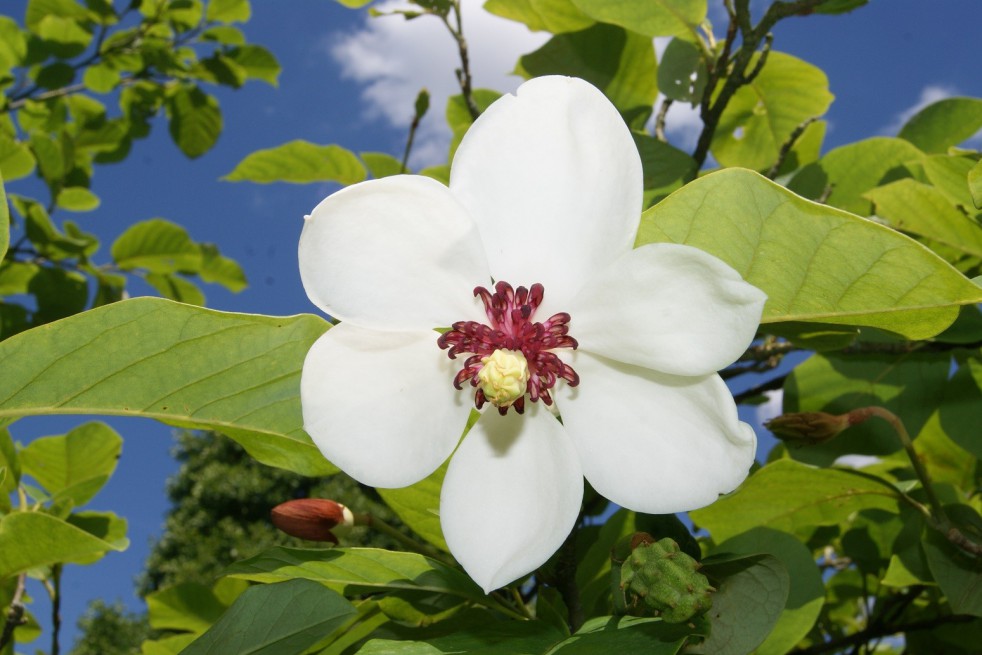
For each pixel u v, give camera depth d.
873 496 0.31
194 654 0.20
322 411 0.18
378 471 0.18
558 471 0.19
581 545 0.31
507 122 0.18
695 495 0.18
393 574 0.23
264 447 0.22
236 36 0.80
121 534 0.38
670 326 0.17
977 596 0.27
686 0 0.33
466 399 0.19
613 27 0.39
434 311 0.18
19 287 0.67
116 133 0.78
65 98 0.78
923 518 0.29
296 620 0.21
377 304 0.18
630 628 0.19
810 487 0.31
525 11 0.41
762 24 0.31
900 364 0.33
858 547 0.37
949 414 0.32
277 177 0.44
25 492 0.37
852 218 0.18
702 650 0.22
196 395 0.21
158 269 0.73
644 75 0.39
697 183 0.19
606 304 0.18
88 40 0.73
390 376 0.18
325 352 0.18
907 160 0.36
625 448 0.18
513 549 0.18
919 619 0.37
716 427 0.17
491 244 0.18
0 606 0.35
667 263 0.17
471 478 0.19
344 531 0.25
